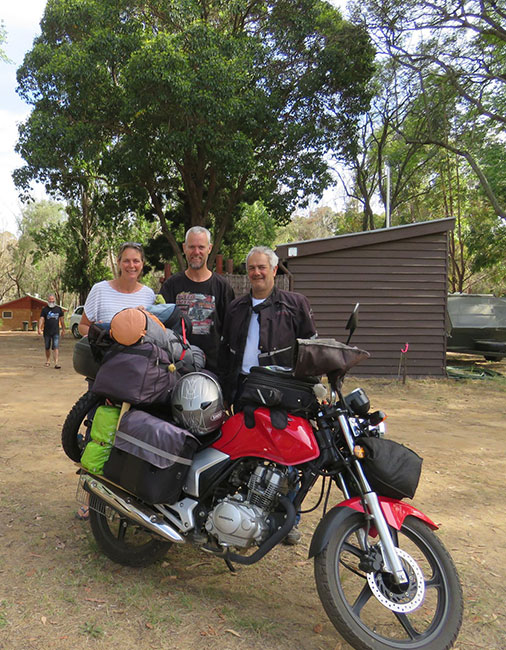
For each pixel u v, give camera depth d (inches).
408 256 480.4
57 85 708.7
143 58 633.0
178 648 101.5
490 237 1114.1
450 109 896.3
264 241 1334.9
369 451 107.3
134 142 714.8
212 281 157.1
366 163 1197.7
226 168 697.0
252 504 111.2
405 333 482.3
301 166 821.9
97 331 121.7
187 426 117.3
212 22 842.2
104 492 121.8
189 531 116.3
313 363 109.9
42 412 316.8
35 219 1978.3
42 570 129.0
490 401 383.6
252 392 112.7
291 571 133.0
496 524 165.2
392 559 100.6
